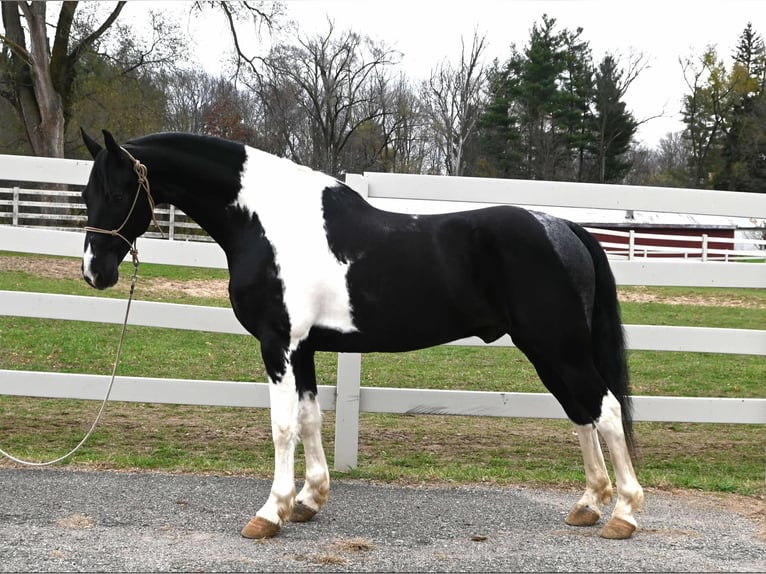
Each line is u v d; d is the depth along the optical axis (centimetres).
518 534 399
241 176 408
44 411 680
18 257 1569
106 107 2417
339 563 347
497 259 385
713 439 671
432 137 4125
